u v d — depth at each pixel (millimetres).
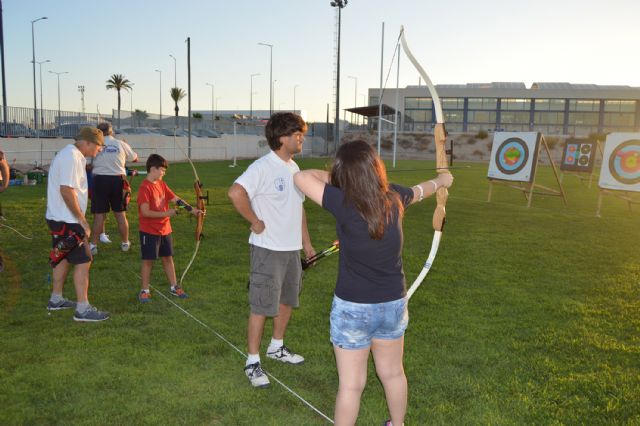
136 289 5617
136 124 38062
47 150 24656
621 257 7281
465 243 8164
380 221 2393
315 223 9750
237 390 3461
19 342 4121
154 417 3104
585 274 6371
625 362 3906
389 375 2688
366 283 2455
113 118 35031
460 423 3096
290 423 3092
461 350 4109
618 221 10586
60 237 4508
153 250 5090
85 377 3568
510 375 3693
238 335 4395
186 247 7676
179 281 5941
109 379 3549
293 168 3643
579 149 19188
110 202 7156
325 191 2512
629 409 3232
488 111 60625
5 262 6531
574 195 15992
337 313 2521
